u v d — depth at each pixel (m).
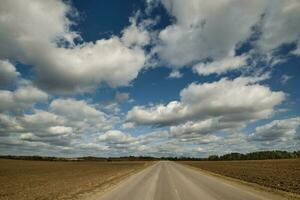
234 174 39.78
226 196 16.62
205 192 18.58
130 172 48.62
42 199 16.53
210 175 37.94
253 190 19.69
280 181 27.22
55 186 24.72
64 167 75.81
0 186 25.14
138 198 16.02
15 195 18.62
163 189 20.53
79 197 16.98
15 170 56.91
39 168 67.56
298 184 24.16
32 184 27.09
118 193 18.47
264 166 67.94
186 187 21.86
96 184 26.00
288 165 69.81
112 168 70.06
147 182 26.84
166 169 56.94
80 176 39.69
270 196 16.61
